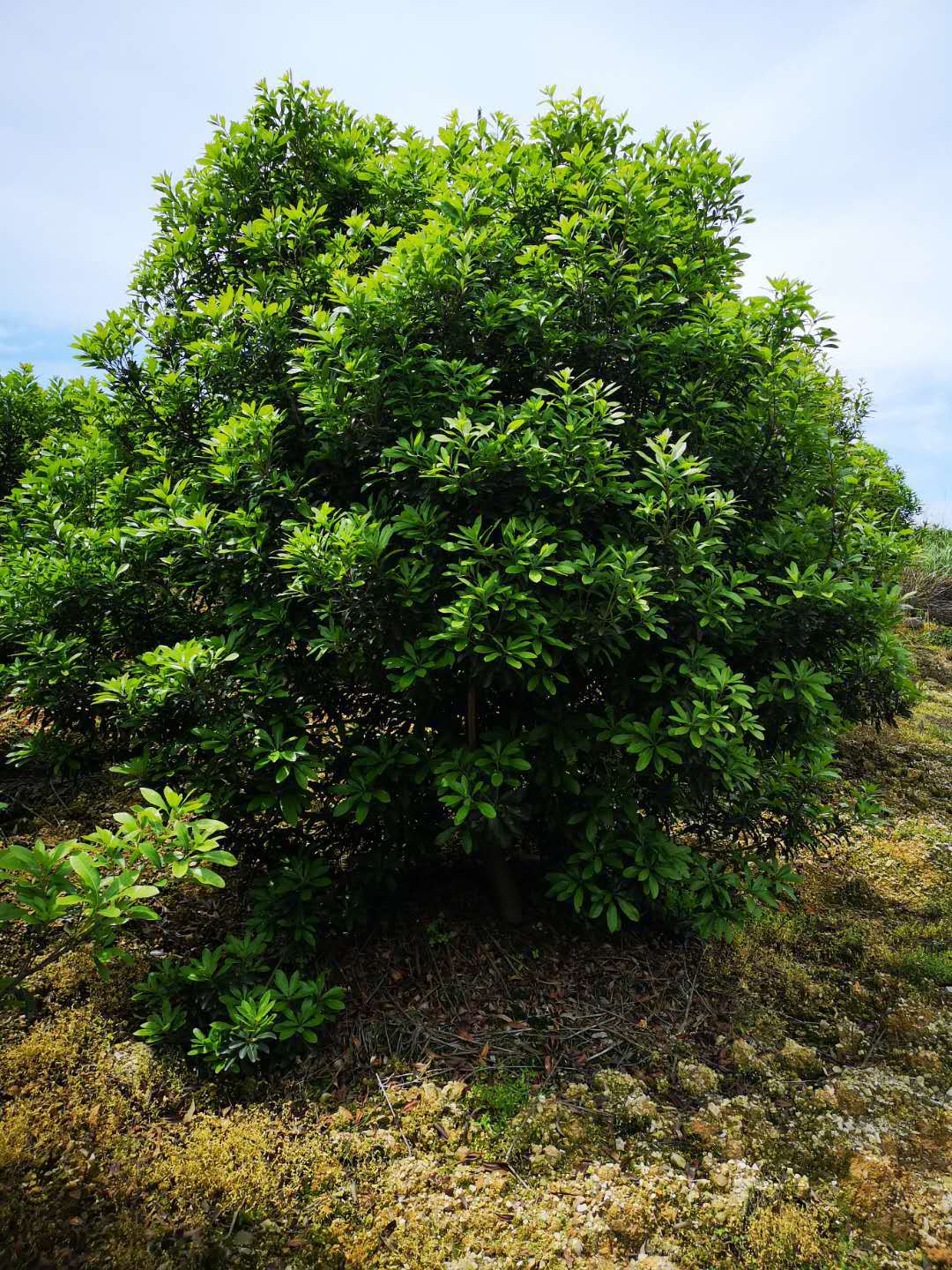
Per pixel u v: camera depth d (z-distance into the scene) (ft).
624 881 11.55
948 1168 8.46
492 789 10.19
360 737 11.31
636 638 10.50
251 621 10.95
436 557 10.01
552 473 9.31
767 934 13.06
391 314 10.09
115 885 6.93
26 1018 9.57
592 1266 7.07
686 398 11.20
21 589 12.32
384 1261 7.02
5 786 14.93
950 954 12.65
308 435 11.25
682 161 12.45
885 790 19.12
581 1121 8.84
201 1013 9.71
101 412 14.15
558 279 10.64
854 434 21.20
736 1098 9.36
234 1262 6.91
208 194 13.58
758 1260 7.21
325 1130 8.50
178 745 10.48
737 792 11.60
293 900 10.78
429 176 13.26
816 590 10.53
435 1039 9.95
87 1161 7.73
